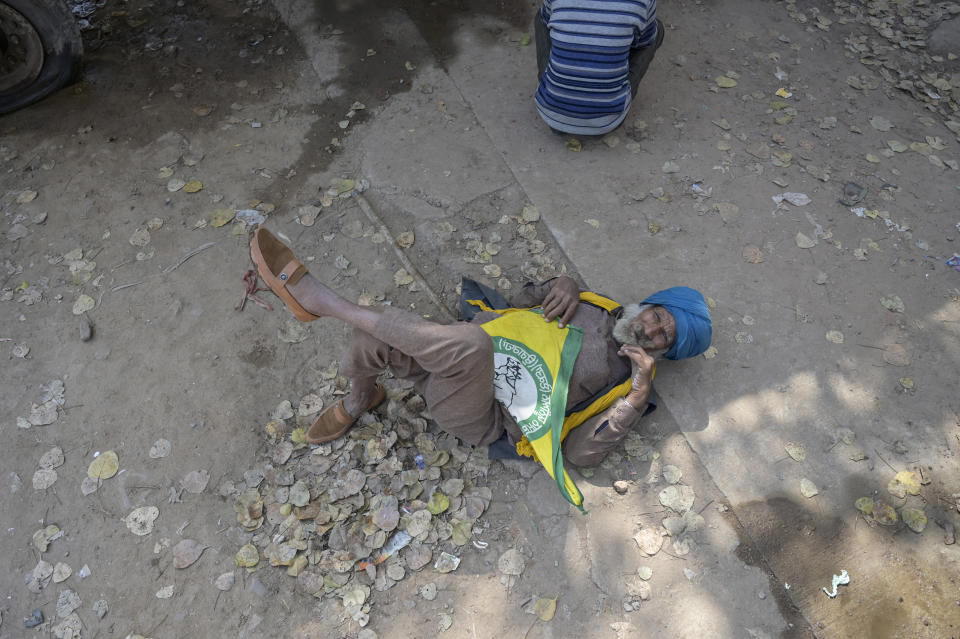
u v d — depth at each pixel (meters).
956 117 4.09
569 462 2.73
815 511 2.62
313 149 3.89
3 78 3.88
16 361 3.01
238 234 3.48
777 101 4.14
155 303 3.21
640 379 2.53
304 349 3.07
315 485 2.67
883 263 3.35
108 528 2.59
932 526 2.58
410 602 2.42
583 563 2.50
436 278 3.34
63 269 3.33
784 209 3.57
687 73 4.28
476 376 2.26
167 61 4.35
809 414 2.86
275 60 4.38
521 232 3.48
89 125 3.96
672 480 2.70
